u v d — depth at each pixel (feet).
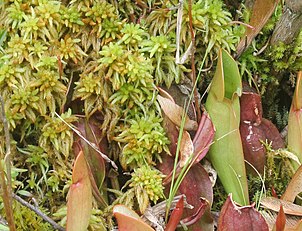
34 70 1.20
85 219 1.00
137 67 1.17
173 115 1.16
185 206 1.13
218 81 1.14
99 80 1.20
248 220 1.04
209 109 1.18
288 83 1.40
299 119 1.21
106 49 1.17
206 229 1.15
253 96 1.21
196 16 1.20
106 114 1.21
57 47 1.20
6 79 1.17
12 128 1.18
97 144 1.18
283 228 1.03
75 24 1.22
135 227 0.95
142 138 1.17
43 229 1.18
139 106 1.22
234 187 1.19
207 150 1.15
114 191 1.22
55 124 1.18
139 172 1.17
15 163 1.22
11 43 1.18
